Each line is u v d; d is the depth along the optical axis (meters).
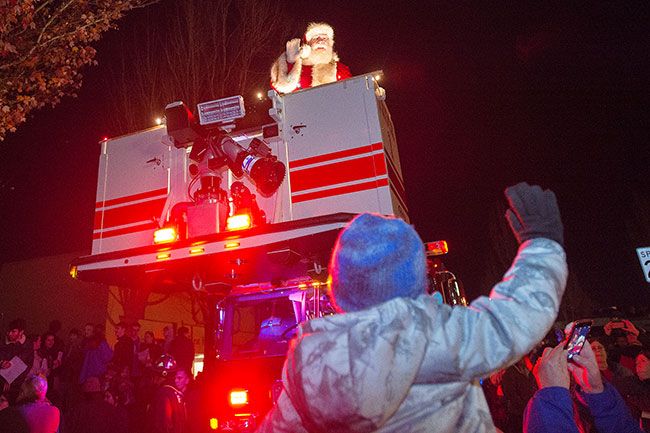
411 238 1.31
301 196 4.81
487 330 1.15
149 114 13.27
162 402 6.48
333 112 4.97
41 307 15.02
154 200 5.27
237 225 4.66
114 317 13.92
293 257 4.74
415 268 1.27
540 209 1.33
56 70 8.27
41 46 8.12
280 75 8.16
